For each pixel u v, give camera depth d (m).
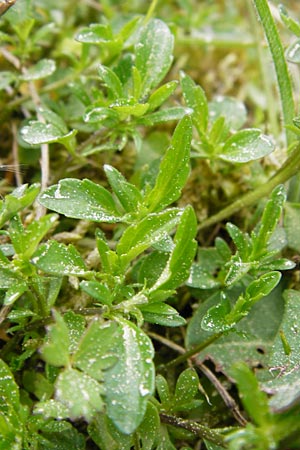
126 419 0.17
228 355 0.19
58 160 0.22
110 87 0.19
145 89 0.20
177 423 0.18
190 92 0.20
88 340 0.17
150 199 0.18
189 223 0.18
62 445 0.18
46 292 0.19
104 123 0.20
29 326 0.18
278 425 0.17
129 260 0.18
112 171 0.18
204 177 0.22
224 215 0.20
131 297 0.18
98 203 0.18
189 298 0.20
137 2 0.25
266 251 0.19
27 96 0.22
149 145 0.22
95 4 0.24
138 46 0.20
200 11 0.25
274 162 0.22
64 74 0.23
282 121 0.21
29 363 0.19
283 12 0.19
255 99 0.24
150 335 0.20
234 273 0.19
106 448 0.18
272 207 0.19
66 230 0.21
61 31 0.24
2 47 0.23
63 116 0.22
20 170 0.21
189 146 0.18
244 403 0.17
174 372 0.20
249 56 0.25
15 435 0.17
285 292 0.19
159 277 0.19
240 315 0.18
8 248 0.18
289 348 0.18
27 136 0.19
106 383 0.17
